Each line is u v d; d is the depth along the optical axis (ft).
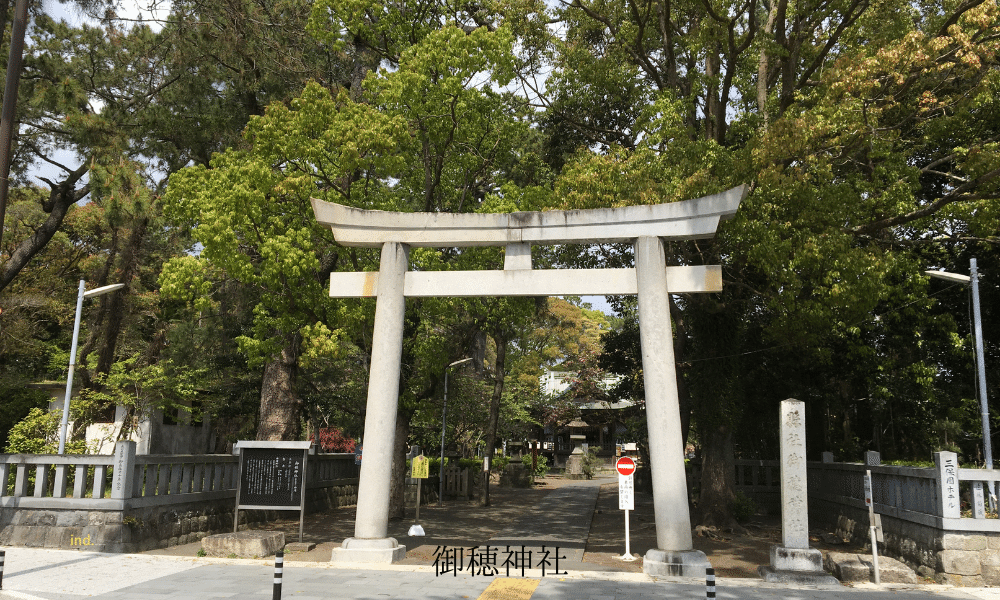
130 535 38.99
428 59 49.55
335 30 56.49
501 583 31.96
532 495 91.56
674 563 34.30
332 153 51.96
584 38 65.05
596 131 66.69
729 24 49.06
